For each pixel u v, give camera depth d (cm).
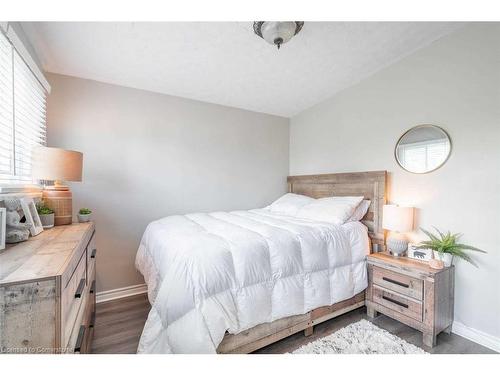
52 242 124
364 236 234
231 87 287
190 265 139
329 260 201
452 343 185
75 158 176
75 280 109
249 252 160
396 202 246
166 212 291
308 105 351
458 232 201
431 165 218
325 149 332
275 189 384
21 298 74
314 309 189
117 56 216
